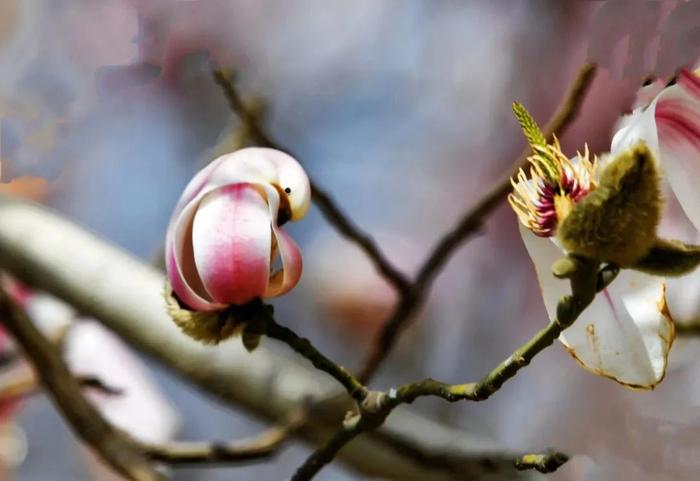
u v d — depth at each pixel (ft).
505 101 5.75
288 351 5.66
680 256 3.46
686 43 3.65
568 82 5.03
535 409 5.09
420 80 6.06
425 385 3.71
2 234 4.80
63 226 4.85
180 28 4.33
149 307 4.74
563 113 4.00
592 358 3.58
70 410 4.33
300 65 5.84
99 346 4.95
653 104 3.50
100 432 4.33
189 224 3.72
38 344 4.34
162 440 4.92
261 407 4.69
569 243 3.47
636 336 3.57
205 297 3.75
